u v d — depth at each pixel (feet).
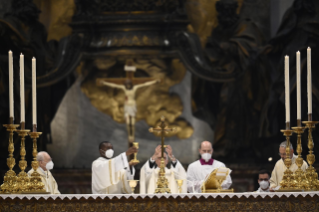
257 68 74.43
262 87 74.54
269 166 72.43
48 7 77.61
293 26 70.38
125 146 79.46
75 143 78.54
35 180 34.81
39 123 75.31
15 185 34.42
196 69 76.54
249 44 75.66
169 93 80.18
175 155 79.51
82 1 77.46
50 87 76.89
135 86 78.64
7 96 71.10
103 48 77.41
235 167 73.67
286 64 34.83
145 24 77.41
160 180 37.45
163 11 77.87
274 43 72.28
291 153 39.27
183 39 76.79
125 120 79.82
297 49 69.97
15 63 72.13
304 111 69.15
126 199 33.45
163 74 79.77
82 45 76.69
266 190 44.52
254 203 33.55
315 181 35.29
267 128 72.90
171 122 79.92
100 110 79.71
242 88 76.02
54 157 77.15
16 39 71.87
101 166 41.88
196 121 79.51
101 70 79.66
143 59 78.89
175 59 79.51
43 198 33.04
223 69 76.79
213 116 78.54
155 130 38.06
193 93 79.36
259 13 76.64
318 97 68.39
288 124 34.99
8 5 73.00
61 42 77.36
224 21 77.30
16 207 32.96
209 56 77.41
